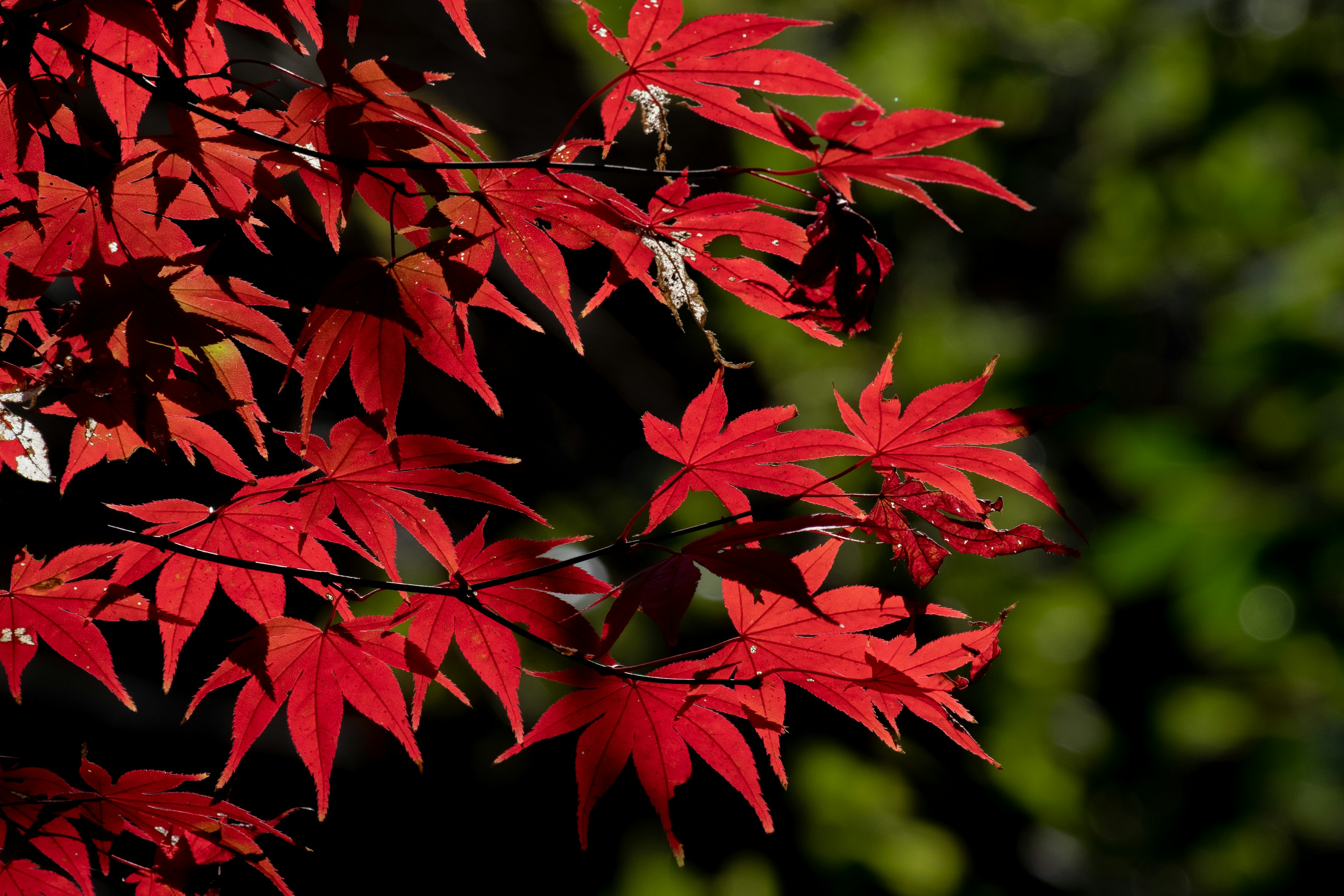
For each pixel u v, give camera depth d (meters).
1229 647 6.77
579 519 6.69
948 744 7.14
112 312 1.39
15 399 1.30
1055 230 9.68
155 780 1.57
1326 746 7.18
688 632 6.30
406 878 5.70
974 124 1.10
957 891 6.96
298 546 1.51
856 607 1.45
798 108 7.18
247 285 1.45
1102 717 8.52
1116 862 8.02
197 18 1.48
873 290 1.33
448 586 1.49
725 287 1.48
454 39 6.85
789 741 6.60
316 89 1.39
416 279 1.40
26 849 2.09
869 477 6.61
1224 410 7.48
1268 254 8.38
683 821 6.32
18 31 1.39
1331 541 5.86
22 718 4.77
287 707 1.54
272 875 1.68
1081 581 7.88
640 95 1.31
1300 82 7.40
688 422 1.48
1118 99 8.68
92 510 1.79
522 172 1.37
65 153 2.68
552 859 6.03
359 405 5.41
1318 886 7.45
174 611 1.57
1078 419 8.30
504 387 7.00
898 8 9.27
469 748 5.96
